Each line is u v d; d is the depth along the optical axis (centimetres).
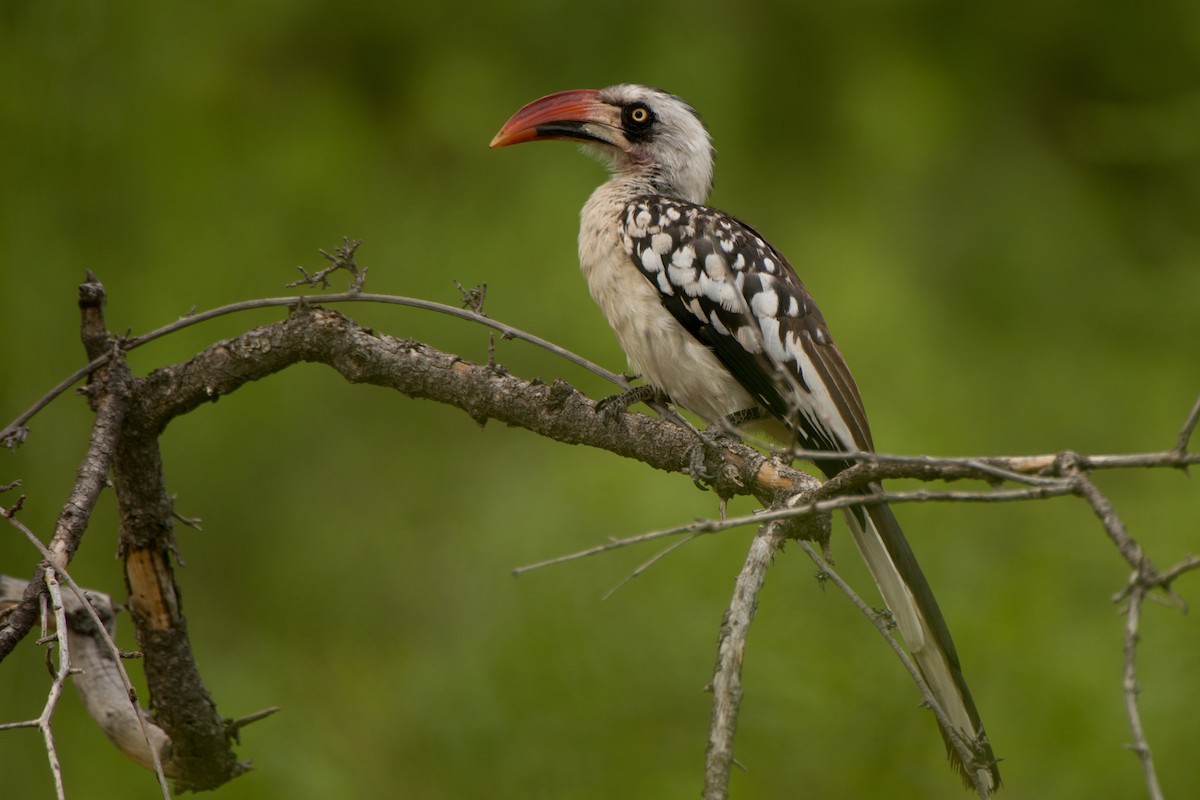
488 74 1453
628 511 1016
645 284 758
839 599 927
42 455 1070
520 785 920
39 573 473
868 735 891
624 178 889
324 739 1042
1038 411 1371
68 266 1159
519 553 1047
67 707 996
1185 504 1058
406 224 1373
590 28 1434
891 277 1363
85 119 1197
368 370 597
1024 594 962
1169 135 1437
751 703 895
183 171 1305
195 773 636
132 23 1265
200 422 1216
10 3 1177
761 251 750
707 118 1401
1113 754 884
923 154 1488
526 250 1334
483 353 1287
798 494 530
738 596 457
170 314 1223
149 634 612
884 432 1198
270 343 594
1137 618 341
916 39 1536
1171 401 1350
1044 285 1455
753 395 740
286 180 1364
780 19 1502
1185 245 1466
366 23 1473
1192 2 1497
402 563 1223
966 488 1048
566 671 932
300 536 1227
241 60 1434
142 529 604
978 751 470
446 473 1276
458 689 975
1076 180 1518
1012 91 1545
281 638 1166
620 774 902
